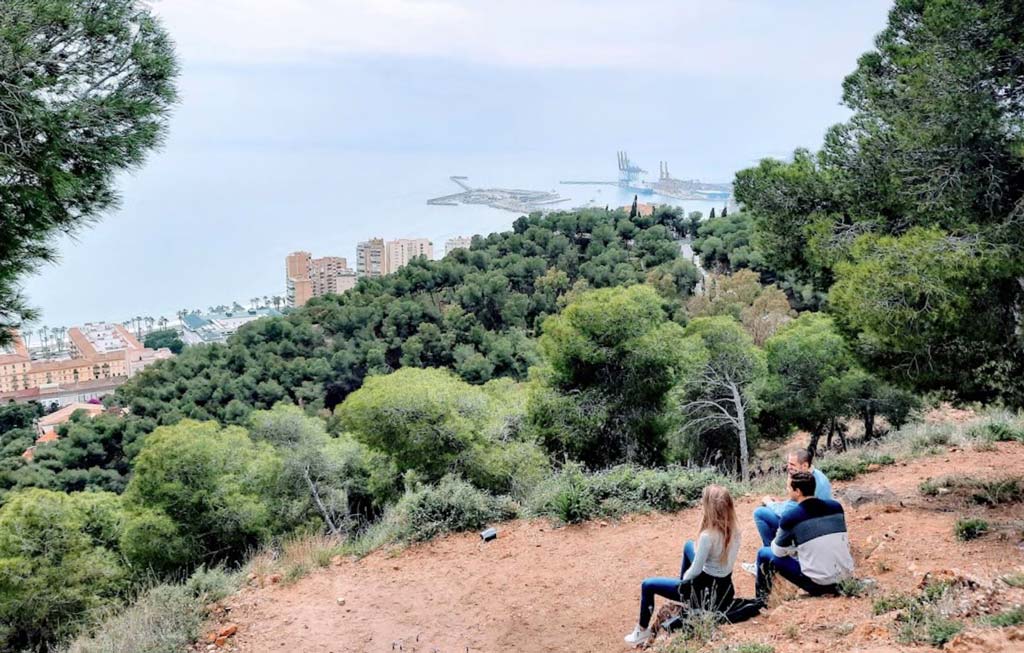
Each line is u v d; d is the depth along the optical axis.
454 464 15.84
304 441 24.33
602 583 7.02
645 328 17.88
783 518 5.36
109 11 4.70
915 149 7.89
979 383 7.77
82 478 53.25
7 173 4.41
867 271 7.12
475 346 78.81
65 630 8.46
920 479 8.63
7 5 4.21
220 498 18.89
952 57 7.41
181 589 7.23
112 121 4.79
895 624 4.21
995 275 6.69
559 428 17.83
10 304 5.02
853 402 21.78
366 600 7.04
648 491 9.22
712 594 5.13
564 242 105.06
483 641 6.08
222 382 68.81
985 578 4.82
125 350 174.88
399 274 99.31
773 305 47.22
